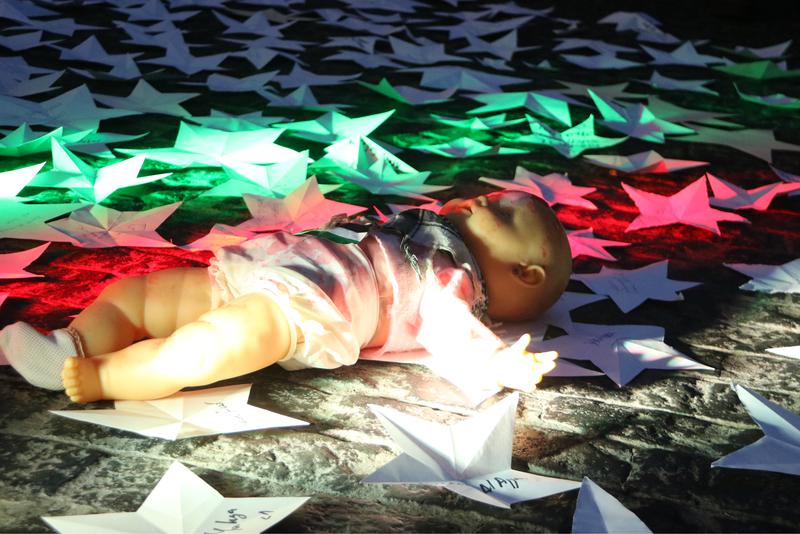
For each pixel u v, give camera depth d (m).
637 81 5.36
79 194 3.30
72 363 2.08
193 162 3.65
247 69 5.02
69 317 2.55
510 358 2.28
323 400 2.26
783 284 3.04
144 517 1.77
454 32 6.04
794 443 2.17
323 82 4.80
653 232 3.42
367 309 2.38
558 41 6.13
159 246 2.98
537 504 1.94
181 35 5.34
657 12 7.16
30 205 3.18
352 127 4.05
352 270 2.36
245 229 3.12
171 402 2.17
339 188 3.57
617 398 2.36
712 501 1.99
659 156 4.04
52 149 3.37
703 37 6.52
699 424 2.27
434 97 4.70
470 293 2.45
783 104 5.05
